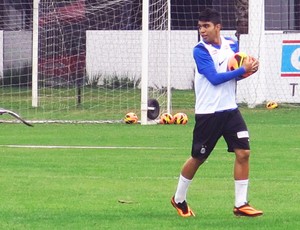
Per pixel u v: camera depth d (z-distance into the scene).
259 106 57.53
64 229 18.22
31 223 18.88
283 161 29.97
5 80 67.44
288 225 18.62
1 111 22.78
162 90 54.66
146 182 25.09
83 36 66.06
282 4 72.75
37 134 39.97
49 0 61.97
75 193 23.09
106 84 66.50
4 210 20.50
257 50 57.47
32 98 55.03
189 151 32.94
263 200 21.95
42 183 24.84
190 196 22.61
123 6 68.19
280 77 58.47
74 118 49.31
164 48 57.44
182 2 72.56
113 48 67.88
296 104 58.31
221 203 21.53
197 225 18.66
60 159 30.52
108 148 33.97
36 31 55.28
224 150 33.16
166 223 18.88
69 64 62.34
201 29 19.25
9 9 73.12
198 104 19.36
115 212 20.27
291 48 58.31
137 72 67.81
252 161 29.91
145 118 45.31
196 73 19.52
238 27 67.12
